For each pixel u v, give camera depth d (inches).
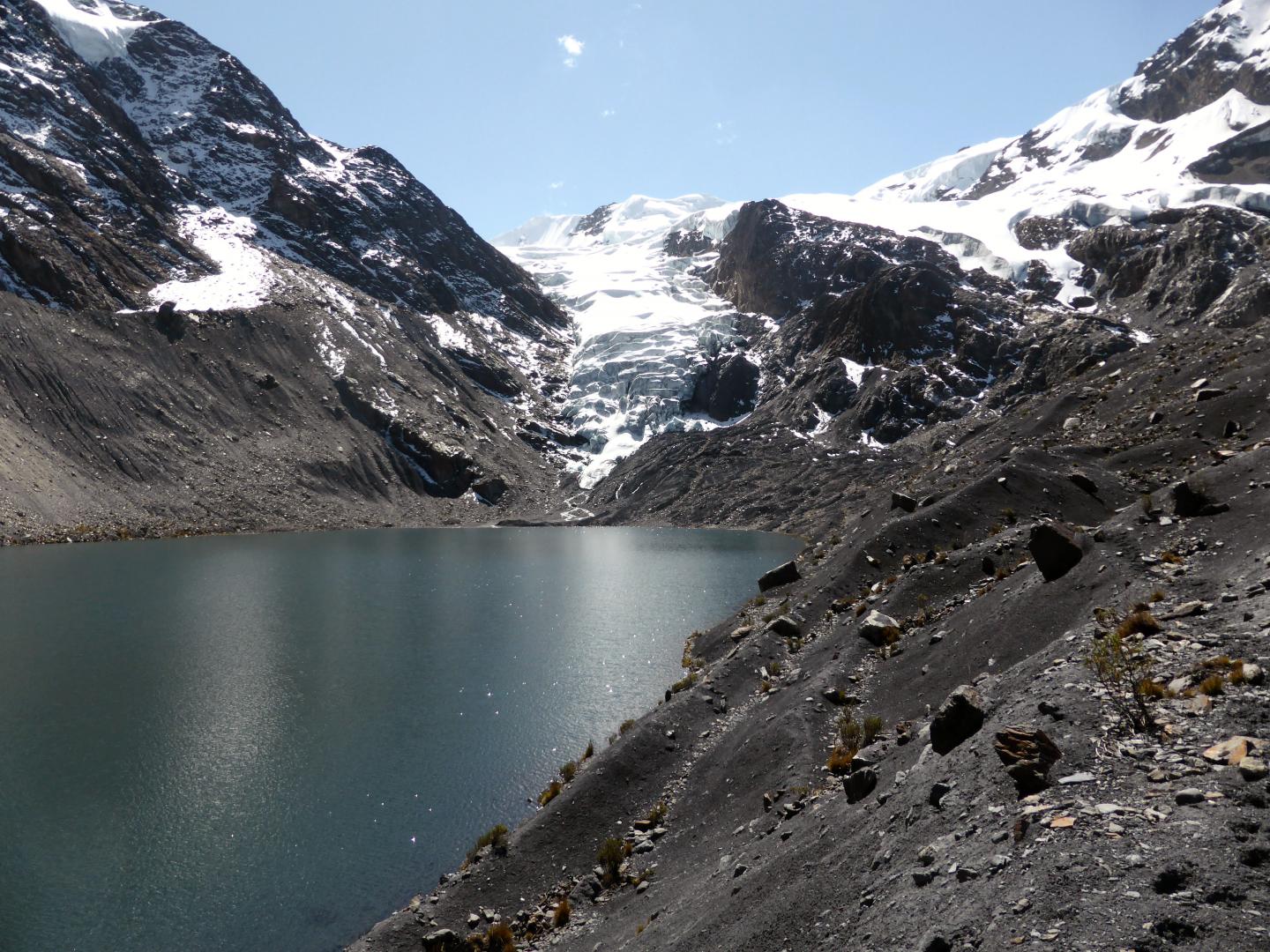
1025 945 352.2
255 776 1264.8
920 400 6190.9
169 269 6919.3
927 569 1422.2
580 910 853.8
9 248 5649.6
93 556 3791.8
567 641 2156.7
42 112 7293.3
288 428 6240.2
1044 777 493.7
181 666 1877.5
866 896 514.9
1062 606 957.8
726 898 672.4
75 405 5167.3
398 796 1195.3
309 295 7490.2
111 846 1043.3
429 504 6387.8
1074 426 2437.3
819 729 1019.9
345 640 2169.0
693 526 5718.5
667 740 1164.5
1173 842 385.1
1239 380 1935.3
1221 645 608.7
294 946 847.1
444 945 814.5
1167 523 993.5
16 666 1857.8
